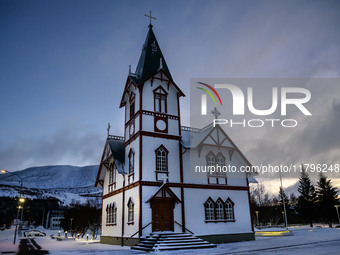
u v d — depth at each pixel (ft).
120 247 78.59
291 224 262.47
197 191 86.17
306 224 262.47
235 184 94.32
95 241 118.52
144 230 74.54
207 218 85.56
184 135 92.43
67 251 70.79
